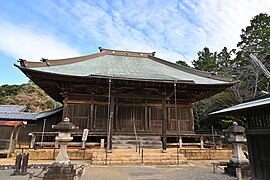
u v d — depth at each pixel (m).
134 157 12.80
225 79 19.70
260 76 27.27
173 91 16.09
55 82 16.69
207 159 15.20
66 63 20.50
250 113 4.91
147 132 18.00
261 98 4.75
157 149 15.04
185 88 17.66
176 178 8.54
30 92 49.91
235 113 5.18
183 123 19.11
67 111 17.19
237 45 35.88
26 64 15.53
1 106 24.59
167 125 18.64
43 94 50.19
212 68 39.03
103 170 10.17
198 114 33.44
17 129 15.79
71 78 15.60
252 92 27.09
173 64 24.91
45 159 13.73
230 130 9.99
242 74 28.44
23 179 8.34
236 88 27.83
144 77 15.41
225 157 15.50
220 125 29.45
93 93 17.94
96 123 17.52
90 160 13.66
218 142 19.67
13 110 23.58
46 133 15.46
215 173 9.71
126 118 18.09
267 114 4.31
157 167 11.30
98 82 15.41
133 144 16.03
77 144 15.45
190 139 19.94
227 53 39.19
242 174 8.95
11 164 11.64
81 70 18.09
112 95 15.23
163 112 15.47
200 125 33.06
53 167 7.36
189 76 21.16
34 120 20.16
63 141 7.90
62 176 7.25
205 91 18.97
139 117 18.36
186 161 12.80
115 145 15.67
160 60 26.34
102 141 15.30
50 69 16.81
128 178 8.40
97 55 24.83
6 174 9.39
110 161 12.21
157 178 8.48
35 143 15.37
